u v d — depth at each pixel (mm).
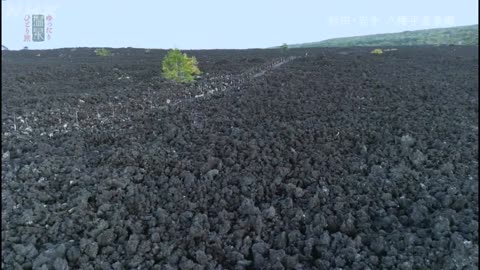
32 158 12227
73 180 10617
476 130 16125
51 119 17844
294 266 7547
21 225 8539
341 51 68812
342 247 8094
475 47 67375
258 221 8695
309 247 8023
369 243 8352
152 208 9555
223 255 7941
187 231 8594
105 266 7281
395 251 7777
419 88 26234
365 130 15977
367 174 12016
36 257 7539
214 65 41375
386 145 13875
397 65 40281
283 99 22562
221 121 17359
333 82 28656
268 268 7430
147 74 35719
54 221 8703
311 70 36281
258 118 18094
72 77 34125
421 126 16500
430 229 8586
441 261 7469
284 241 8281
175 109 20250
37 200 9531
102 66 41125
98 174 11133
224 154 13086
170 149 13586
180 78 29141
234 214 9320
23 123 16938
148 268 7391
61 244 7680
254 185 10820
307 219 9211
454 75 33062
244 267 7625
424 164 12500
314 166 12133
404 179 11188
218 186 10781
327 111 19578
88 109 20141
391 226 8906
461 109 19969
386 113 19078
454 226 8539
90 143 14539
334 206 9625
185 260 7492
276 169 11852
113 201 9750
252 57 52688
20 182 10422
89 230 8539
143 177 11273
